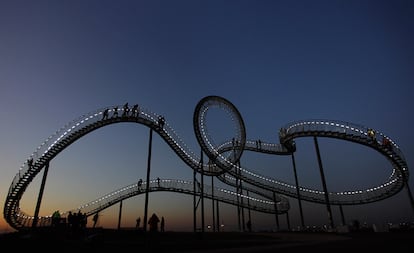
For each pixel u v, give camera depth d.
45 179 29.19
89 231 23.75
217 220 43.91
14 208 31.39
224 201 45.03
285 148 40.22
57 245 15.19
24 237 15.41
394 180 36.19
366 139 31.12
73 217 20.03
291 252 10.66
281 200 46.44
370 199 39.75
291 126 35.50
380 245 12.30
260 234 26.08
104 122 31.39
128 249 15.21
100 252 14.50
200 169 40.31
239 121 41.16
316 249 11.71
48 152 29.11
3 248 13.85
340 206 41.00
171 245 16.30
